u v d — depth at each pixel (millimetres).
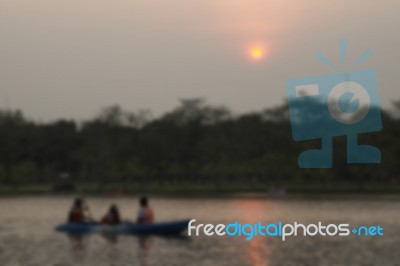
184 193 172000
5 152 196125
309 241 61562
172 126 197125
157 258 51188
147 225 66812
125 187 178250
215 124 199750
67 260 50594
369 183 176375
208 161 187250
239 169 176625
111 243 60344
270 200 141375
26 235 68062
